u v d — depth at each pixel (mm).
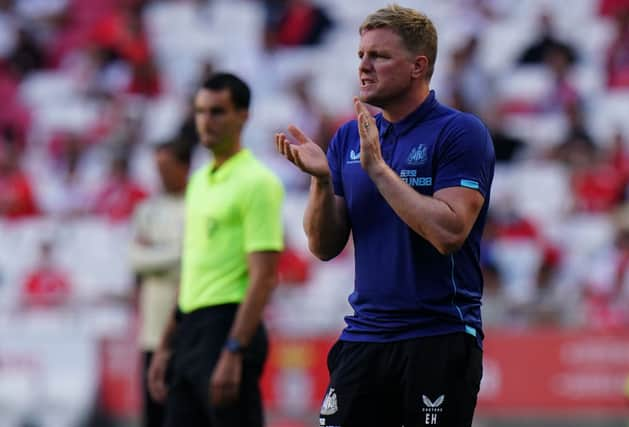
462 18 46969
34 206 42969
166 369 18875
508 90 43844
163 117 45750
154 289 20969
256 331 17453
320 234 13055
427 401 12203
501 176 40781
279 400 29672
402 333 12398
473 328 12539
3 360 31219
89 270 40750
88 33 50625
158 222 21359
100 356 30641
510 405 29266
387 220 12547
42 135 46469
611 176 40281
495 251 37281
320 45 47906
